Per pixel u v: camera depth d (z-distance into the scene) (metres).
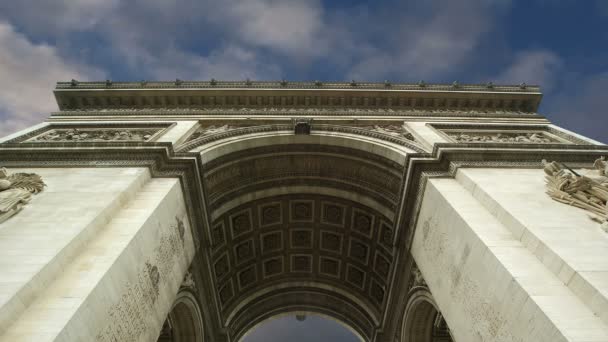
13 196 18.92
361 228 36.69
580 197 19.12
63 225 16.98
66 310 13.20
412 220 27.03
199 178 26.45
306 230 38.88
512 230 17.88
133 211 19.98
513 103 38.78
